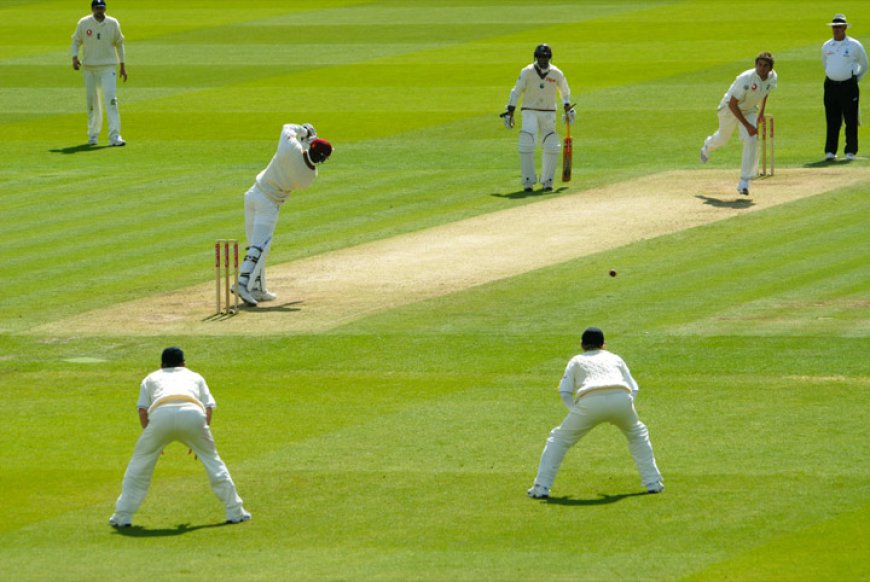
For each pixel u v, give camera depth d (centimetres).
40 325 6712
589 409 4350
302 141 7038
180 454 4981
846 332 6184
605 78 12950
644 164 9981
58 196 9525
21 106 12681
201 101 12631
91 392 5728
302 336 6419
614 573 3747
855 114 9688
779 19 15488
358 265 7675
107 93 11069
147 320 6756
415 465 4756
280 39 15488
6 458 4919
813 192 8856
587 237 8050
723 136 9000
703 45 14288
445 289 7119
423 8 17175
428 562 3856
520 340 6247
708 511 4250
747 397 5416
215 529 4200
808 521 4141
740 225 8144
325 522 4238
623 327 6362
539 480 4425
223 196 9388
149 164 10469
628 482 4566
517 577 3725
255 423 5262
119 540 4109
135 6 17912
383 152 10625
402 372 5869
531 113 9231
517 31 15438
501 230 8319
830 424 5078
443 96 12506
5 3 18362
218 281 6825
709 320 6425
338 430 5156
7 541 4112
